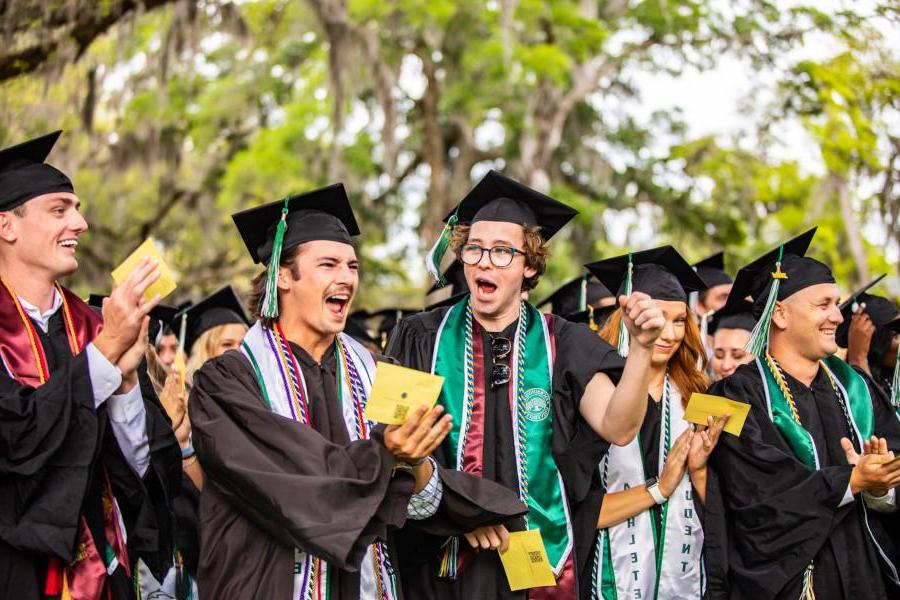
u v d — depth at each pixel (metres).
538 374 5.58
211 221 24.12
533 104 24.22
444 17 22.47
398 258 29.58
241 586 4.66
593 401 5.44
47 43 13.14
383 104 20.50
